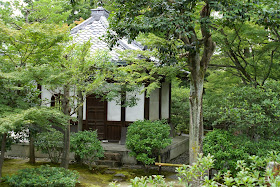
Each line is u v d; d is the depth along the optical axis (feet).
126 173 33.17
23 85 24.84
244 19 21.54
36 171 25.98
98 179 30.66
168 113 54.03
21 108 23.85
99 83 28.53
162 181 11.81
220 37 34.91
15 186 23.54
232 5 20.18
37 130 28.43
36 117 22.22
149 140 32.24
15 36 23.03
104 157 36.70
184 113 56.29
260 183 10.71
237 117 27.09
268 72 36.73
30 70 23.36
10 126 19.13
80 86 28.19
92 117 43.01
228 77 42.80
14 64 24.98
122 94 39.06
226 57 41.81
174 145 42.70
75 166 35.32
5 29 22.40
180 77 48.19
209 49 26.63
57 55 26.12
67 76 25.94
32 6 37.42
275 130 27.32
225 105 30.42
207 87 45.75
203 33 26.08
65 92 28.50
